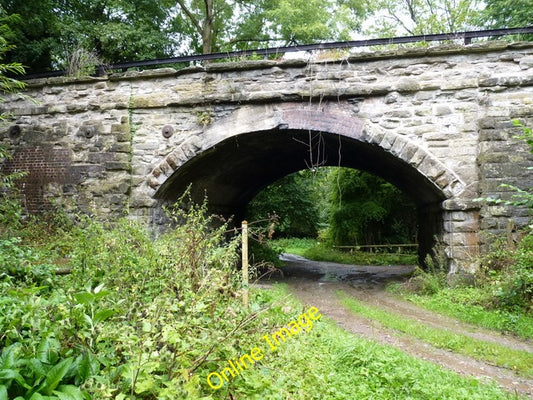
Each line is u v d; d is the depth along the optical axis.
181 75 9.65
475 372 4.62
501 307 6.87
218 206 13.77
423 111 8.63
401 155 8.65
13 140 10.48
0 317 2.71
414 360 4.55
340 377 3.87
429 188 9.25
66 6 15.37
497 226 8.16
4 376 2.14
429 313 7.27
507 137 8.27
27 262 5.39
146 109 9.89
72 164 10.13
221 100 9.36
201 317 3.25
